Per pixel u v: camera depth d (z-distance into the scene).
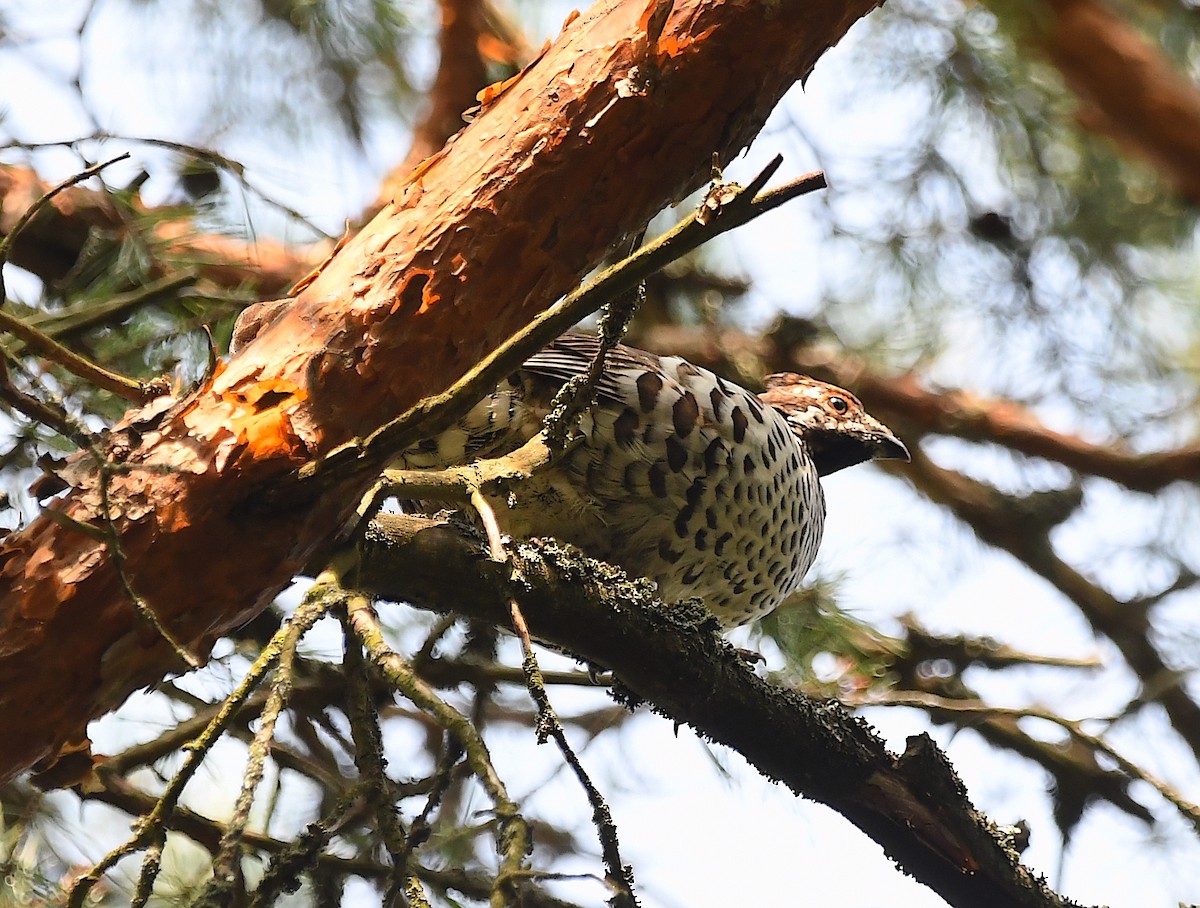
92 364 4.10
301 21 8.74
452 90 8.35
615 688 5.70
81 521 3.58
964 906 5.68
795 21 3.95
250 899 3.54
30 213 3.81
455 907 4.96
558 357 6.34
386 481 4.22
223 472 3.68
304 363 3.82
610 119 3.89
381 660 3.48
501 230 3.91
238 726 5.90
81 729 3.76
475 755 3.33
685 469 6.54
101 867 3.21
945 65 9.45
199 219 6.68
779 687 5.58
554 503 6.57
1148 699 8.30
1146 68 7.87
